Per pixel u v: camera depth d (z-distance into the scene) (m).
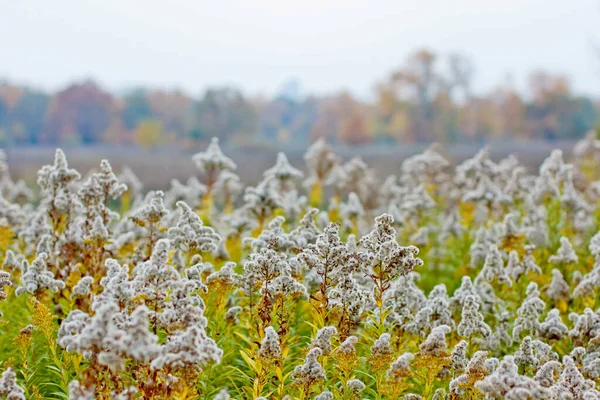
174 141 88.69
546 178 11.58
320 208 15.78
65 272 8.62
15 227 10.89
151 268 5.56
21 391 5.08
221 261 9.31
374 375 6.71
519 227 11.84
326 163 16.27
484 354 5.49
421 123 87.31
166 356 4.76
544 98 93.94
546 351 6.61
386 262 6.41
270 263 6.38
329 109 97.12
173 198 14.54
